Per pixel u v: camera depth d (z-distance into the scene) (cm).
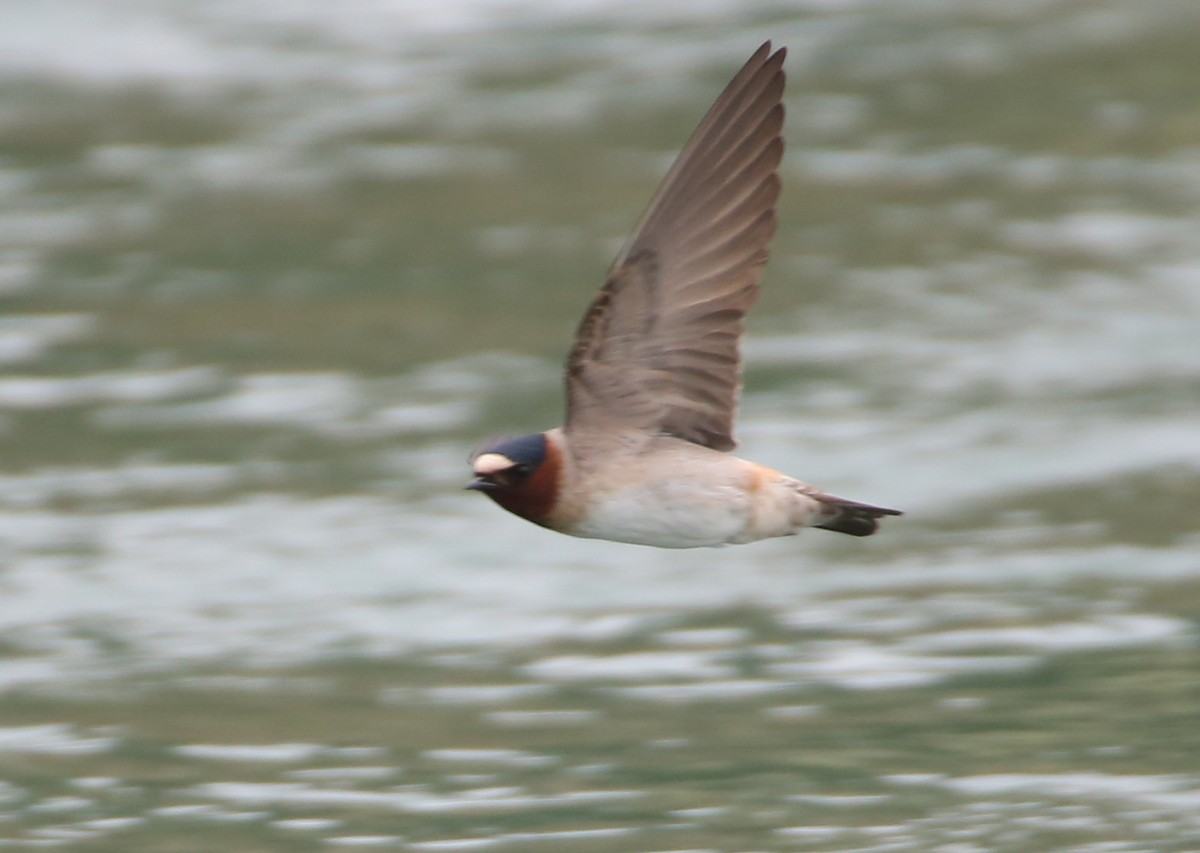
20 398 2048
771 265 2359
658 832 1244
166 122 2831
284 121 2828
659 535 973
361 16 3186
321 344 2169
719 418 973
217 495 1847
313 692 1495
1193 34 2995
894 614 1620
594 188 2550
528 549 1759
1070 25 3061
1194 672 1484
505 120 2791
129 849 1235
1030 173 2584
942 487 1856
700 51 2998
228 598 1666
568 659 1547
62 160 2711
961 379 2077
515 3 3209
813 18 3122
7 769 1363
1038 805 1269
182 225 2500
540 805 1287
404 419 1988
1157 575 1669
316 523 1789
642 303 948
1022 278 2308
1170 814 1253
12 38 3077
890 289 2294
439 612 1642
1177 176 2552
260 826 1267
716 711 1445
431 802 1298
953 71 2909
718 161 953
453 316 2227
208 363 2123
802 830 1240
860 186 2566
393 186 2602
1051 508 1808
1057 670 1497
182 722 1439
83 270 2367
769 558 1752
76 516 1806
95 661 1553
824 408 2014
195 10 3195
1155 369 2092
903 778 1319
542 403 2012
